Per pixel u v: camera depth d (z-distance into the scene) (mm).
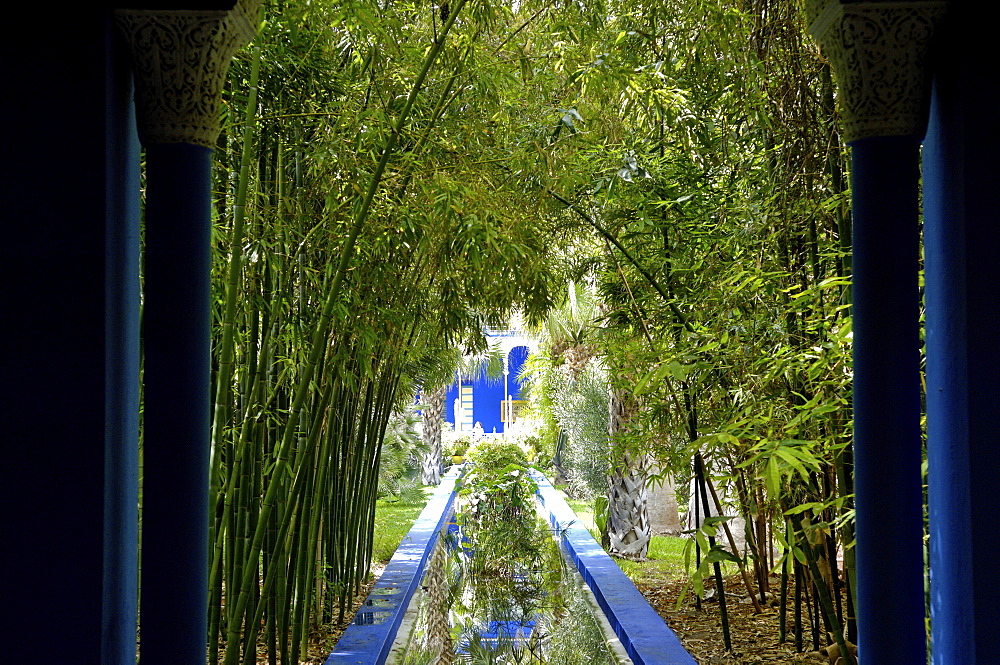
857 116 2596
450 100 4250
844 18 2521
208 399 2551
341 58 4359
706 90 4645
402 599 5758
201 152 2529
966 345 2412
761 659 4660
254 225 3895
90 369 2336
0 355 2334
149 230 2488
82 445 2332
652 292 5570
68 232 2342
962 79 2426
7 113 2346
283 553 4566
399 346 5414
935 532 2660
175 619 2447
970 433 2400
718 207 4953
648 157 5332
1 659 2307
